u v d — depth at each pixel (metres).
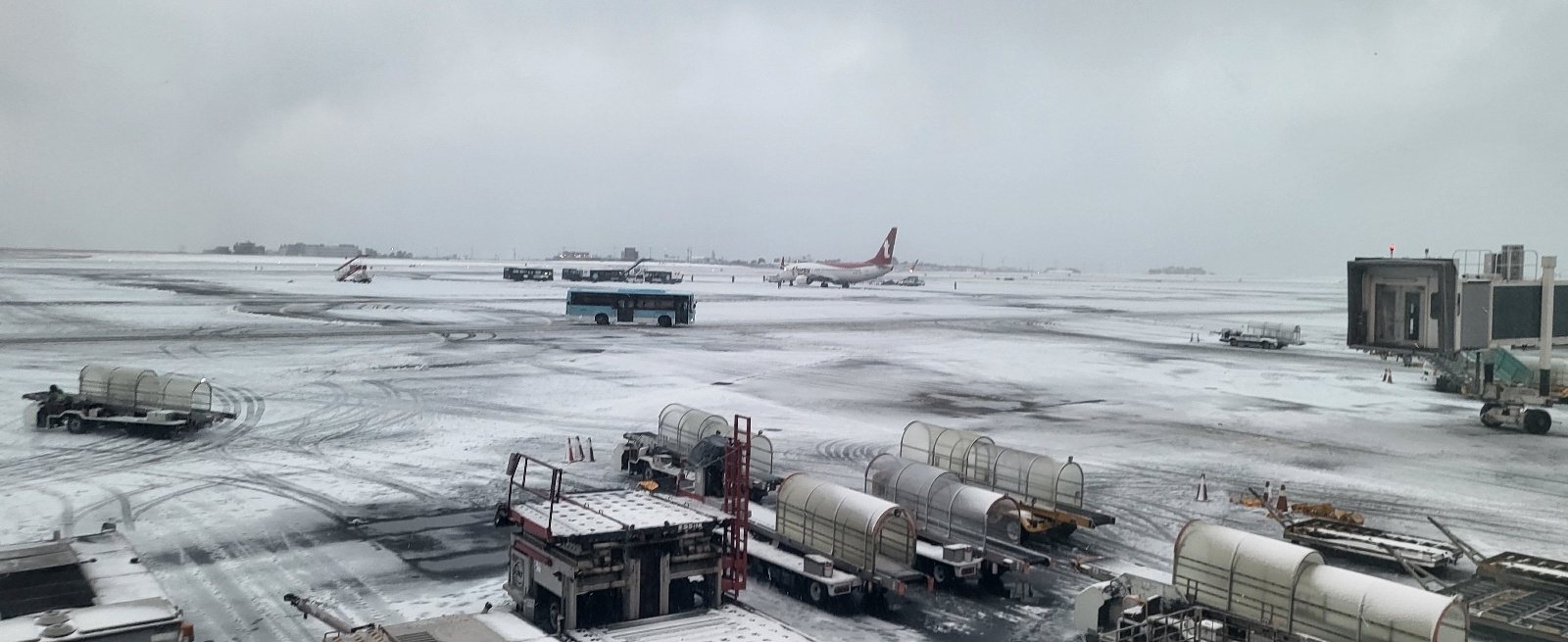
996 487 31.52
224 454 37.41
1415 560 26.55
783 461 38.66
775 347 81.69
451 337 82.12
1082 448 43.06
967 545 25.58
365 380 56.94
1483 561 25.34
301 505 30.42
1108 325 119.62
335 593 22.78
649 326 98.69
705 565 21.31
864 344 86.50
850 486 34.16
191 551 25.66
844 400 54.56
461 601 22.42
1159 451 42.81
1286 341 93.62
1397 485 36.84
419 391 53.62
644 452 35.59
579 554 19.64
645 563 20.67
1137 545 28.94
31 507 29.38
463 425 44.25
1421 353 48.22
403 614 21.50
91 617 14.26
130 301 118.31
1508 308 50.03
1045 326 114.94
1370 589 18.81
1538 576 23.95
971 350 84.12
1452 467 40.31
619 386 57.00
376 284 187.00
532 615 20.73
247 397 50.34
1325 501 34.25
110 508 29.48
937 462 33.97
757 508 29.48
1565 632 20.75
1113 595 21.34
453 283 197.88
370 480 33.81
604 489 33.41
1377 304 50.19
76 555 18.05
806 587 23.81
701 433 34.66
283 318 98.06
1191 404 56.78
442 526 28.47
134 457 36.56
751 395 55.25
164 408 41.94
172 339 75.19
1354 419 52.53
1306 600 19.55
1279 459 41.56
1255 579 20.52
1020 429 47.06
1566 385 59.88
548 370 63.38
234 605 21.84
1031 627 22.23
